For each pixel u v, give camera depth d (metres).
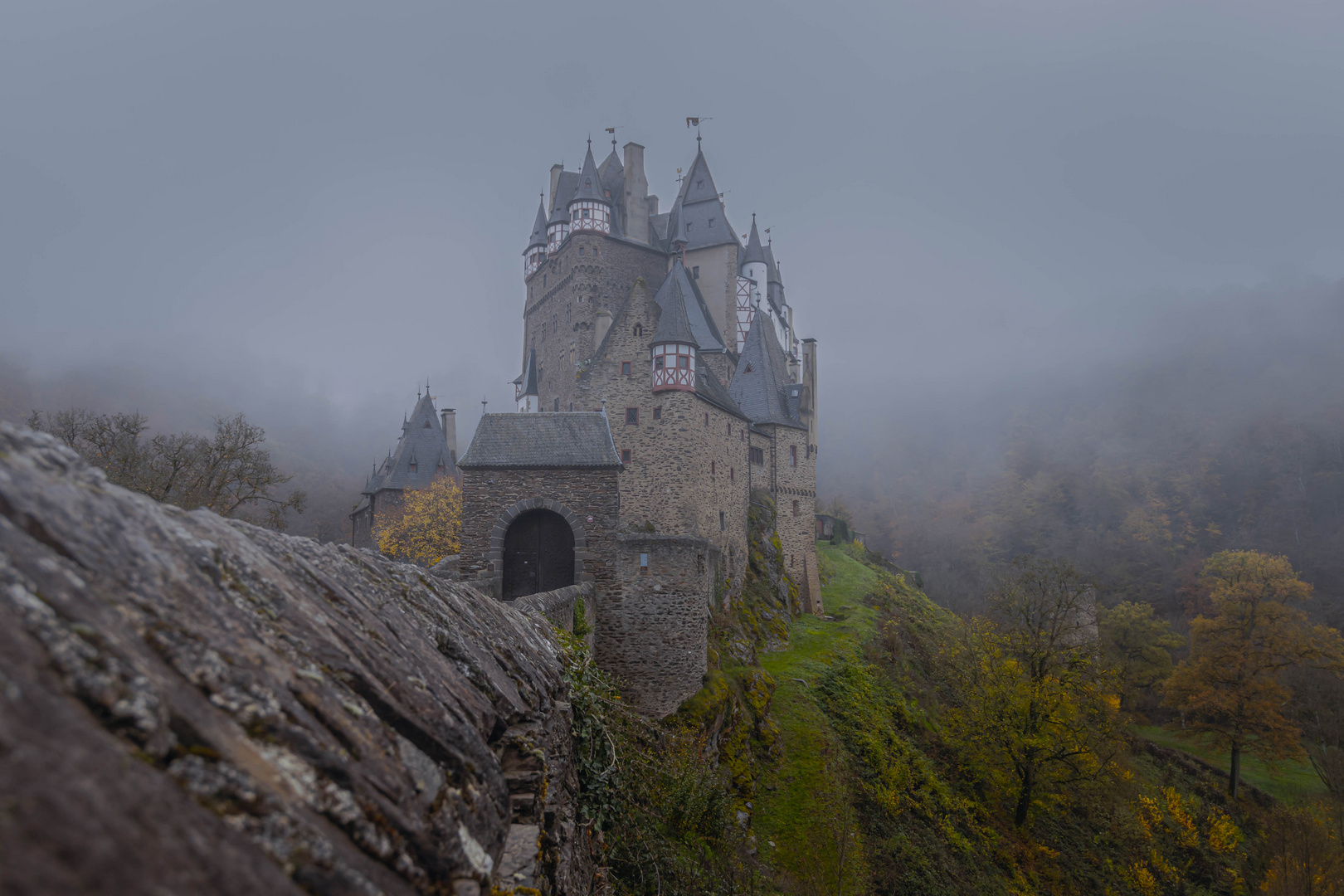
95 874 1.33
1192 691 41.50
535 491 19.80
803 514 48.88
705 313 53.25
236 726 2.19
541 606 12.47
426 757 3.16
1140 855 29.62
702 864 11.23
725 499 38.88
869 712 28.92
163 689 1.96
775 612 38.62
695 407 36.06
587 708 8.32
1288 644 39.44
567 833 5.42
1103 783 27.67
